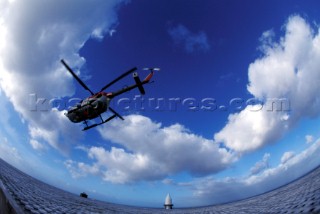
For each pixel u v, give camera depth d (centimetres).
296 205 661
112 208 2294
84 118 1531
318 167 2139
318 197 629
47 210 833
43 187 2394
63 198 1862
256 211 891
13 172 2591
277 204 895
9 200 661
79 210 1299
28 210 670
